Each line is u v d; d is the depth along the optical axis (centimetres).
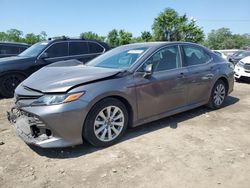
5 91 745
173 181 323
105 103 401
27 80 437
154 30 6644
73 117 370
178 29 6331
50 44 809
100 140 404
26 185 317
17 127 409
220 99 610
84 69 452
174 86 488
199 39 6269
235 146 416
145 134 461
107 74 412
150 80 451
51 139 368
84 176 335
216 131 477
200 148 408
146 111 455
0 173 341
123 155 386
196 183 319
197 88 539
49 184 319
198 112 587
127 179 327
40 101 371
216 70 580
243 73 1014
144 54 467
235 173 339
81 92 379
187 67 522
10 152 396
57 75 421
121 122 426
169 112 495
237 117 557
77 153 393
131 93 427
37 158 379
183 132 471
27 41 6744
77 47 854
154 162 366
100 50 900
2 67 729
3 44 1029
